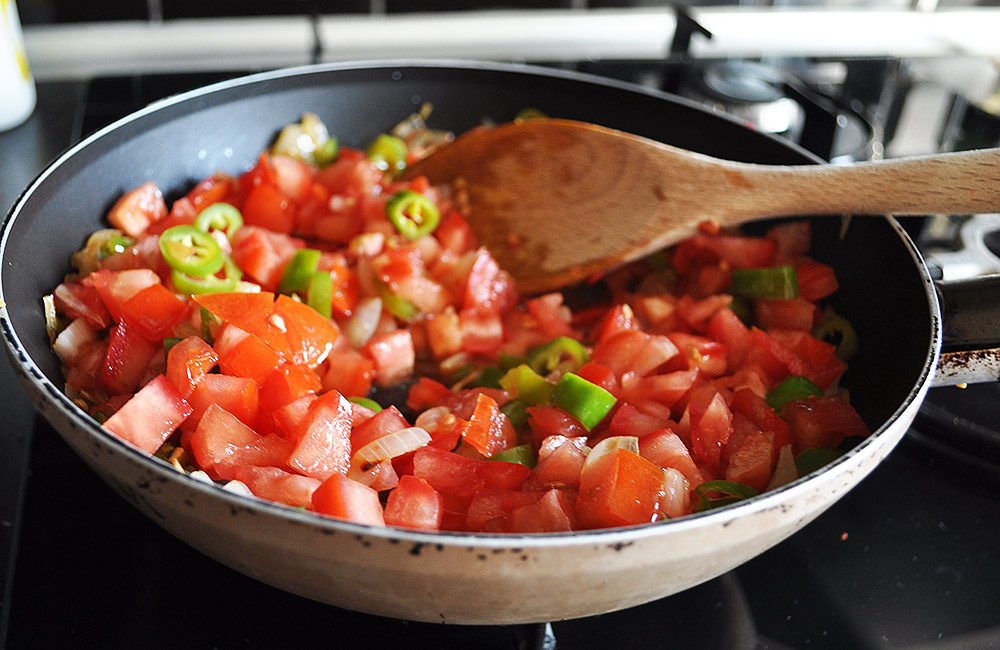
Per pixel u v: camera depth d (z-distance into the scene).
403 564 0.33
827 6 0.65
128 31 0.58
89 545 0.40
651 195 0.46
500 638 0.39
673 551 0.34
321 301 0.45
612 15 0.63
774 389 0.44
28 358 0.36
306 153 0.51
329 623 0.39
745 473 0.40
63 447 0.42
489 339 0.47
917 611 0.40
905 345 0.41
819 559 0.41
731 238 0.48
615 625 0.39
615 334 0.45
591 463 0.39
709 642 0.39
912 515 0.43
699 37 0.63
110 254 0.44
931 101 0.60
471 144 0.48
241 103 0.49
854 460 0.35
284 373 0.41
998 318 0.41
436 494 0.39
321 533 0.33
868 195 0.43
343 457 0.40
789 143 0.48
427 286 0.47
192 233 0.44
